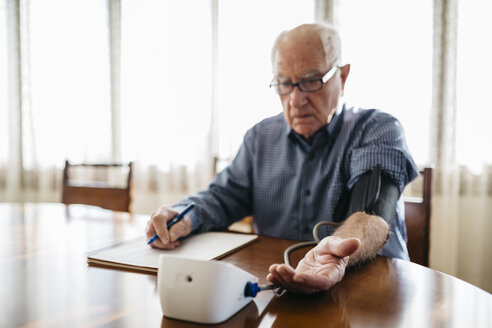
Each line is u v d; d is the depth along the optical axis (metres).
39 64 2.28
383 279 0.53
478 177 1.76
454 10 1.75
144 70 2.14
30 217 1.06
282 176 1.03
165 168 2.12
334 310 0.42
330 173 0.96
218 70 2.05
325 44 0.85
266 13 1.98
